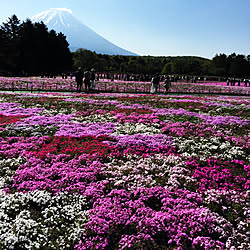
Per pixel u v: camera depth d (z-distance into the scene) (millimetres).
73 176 8422
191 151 11523
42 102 20422
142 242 5832
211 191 7926
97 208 6887
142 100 23812
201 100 26172
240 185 8719
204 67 136250
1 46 85125
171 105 21578
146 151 11117
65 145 11250
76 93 29516
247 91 46625
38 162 9406
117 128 14477
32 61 86688
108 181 8336
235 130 14773
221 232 6223
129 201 7203
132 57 165375
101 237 5914
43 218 6676
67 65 107625
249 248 5758
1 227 6070
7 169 8844
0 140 11516
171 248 5805
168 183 8367
